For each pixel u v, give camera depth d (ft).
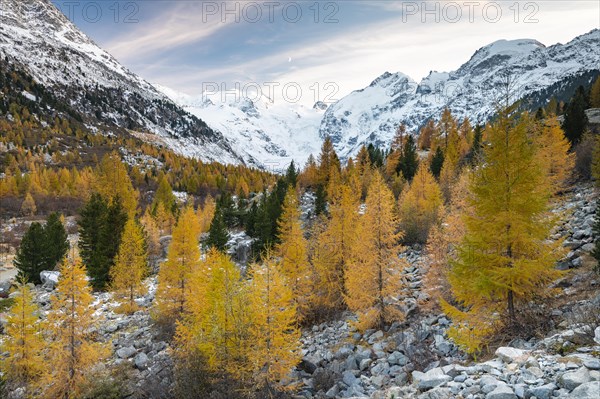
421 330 59.21
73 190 334.24
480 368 33.40
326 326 80.89
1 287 141.90
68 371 62.85
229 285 54.34
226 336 52.08
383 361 54.29
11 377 66.13
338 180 206.69
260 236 157.17
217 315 53.31
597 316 37.52
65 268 64.49
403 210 128.88
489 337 43.21
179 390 50.57
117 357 77.61
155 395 54.49
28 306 69.87
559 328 39.96
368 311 71.10
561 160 111.65
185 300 92.17
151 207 278.05
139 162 543.39
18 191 326.24
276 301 51.98
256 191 374.63
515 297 44.27
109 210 156.04
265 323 50.42
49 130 600.39
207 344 52.01
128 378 63.72
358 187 170.40
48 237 160.25
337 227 91.91
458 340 42.80
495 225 42.52
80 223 157.38
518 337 40.91
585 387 24.09
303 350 69.51
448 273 46.85
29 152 458.09
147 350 79.10
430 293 71.56
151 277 147.84
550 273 41.27
